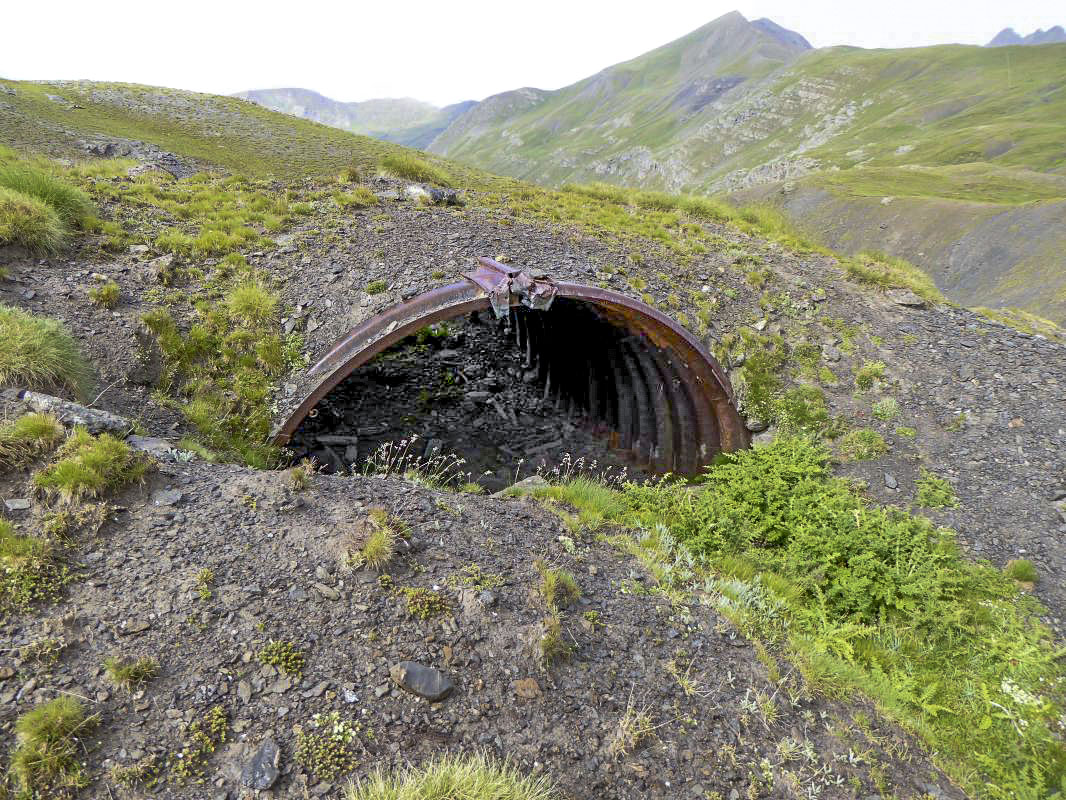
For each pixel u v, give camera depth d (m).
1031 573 7.93
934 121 176.38
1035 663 6.61
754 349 12.59
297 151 29.89
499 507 7.44
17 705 3.86
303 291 11.74
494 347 19.94
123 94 35.22
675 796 4.34
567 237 14.99
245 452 9.16
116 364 9.00
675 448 12.89
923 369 12.52
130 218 13.00
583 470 12.78
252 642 4.60
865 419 11.38
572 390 16.30
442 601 5.30
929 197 101.88
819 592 7.44
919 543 8.12
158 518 5.54
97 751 3.74
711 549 8.07
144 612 4.65
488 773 4.02
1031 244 78.69
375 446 13.05
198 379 9.67
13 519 5.06
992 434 10.74
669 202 20.83
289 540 5.62
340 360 10.27
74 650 4.26
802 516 8.77
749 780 4.55
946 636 6.95
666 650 5.61
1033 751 5.66
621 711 4.87
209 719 4.04
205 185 16.50
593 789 4.26
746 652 5.83
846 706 5.59
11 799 3.45
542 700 4.77
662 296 13.05
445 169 25.81
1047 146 125.25
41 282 9.95
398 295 11.24
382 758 4.07
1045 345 13.25
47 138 23.88
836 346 13.14
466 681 4.73
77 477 5.36
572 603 5.86
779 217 20.72
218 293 11.30
